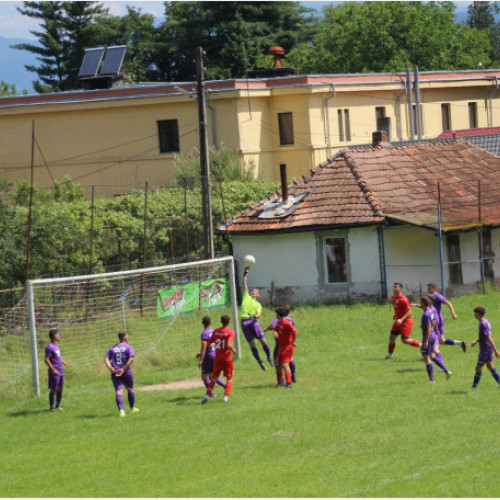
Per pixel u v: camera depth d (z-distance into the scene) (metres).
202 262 37.91
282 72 83.12
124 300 40.00
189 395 29.45
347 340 38.75
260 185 65.00
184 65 123.00
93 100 77.25
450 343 32.25
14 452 23.44
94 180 78.31
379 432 22.39
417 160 57.81
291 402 26.81
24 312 39.28
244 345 39.94
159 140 76.69
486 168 59.94
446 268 50.06
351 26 111.06
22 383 32.22
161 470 20.23
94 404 29.19
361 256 49.91
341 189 52.81
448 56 110.88
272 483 18.44
